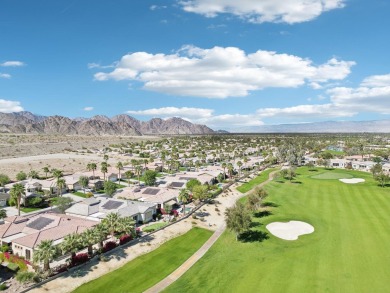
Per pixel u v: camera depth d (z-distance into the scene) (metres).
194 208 96.69
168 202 99.75
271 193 114.69
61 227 71.06
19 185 94.69
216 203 105.81
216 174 148.25
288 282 52.34
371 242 67.44
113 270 58.59
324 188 122.19
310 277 53.72
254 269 57.34
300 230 76.62
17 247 64.81
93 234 62.16
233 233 76.19
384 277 53.03
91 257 62.34
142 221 86.69
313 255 62.12
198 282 53.78
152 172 128.50
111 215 71.19
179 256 65.00
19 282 54.25
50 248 56.09
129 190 111.12
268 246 67.62
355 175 152.38
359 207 94.31
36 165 189.25
